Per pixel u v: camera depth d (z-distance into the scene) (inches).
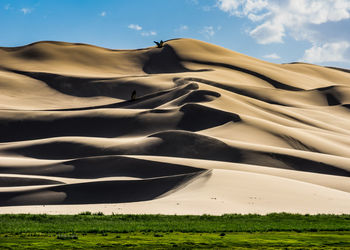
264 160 3927.2
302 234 1037.8
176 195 2237.9
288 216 1412.4
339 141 5004.9
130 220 1282.0
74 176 3585.1
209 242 902.4
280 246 867.4
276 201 2012.8
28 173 3654.0
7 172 3656.5
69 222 1208.8
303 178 3115.2
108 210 1740.9
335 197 2185.0
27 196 2834.6
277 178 2588.6
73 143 4576.8
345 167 3831.2
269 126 4923.7
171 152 4188.0
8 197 2817.4
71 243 869.8
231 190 2212.1
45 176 3582.7
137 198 2790.4
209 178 2482.8
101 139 4658.0
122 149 4311.0
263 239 949.2
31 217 1285.7
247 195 2121.1
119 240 916.0
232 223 1234.6
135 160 3577.8
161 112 5556.1
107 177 3449.8
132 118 5556.1
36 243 864.9
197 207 1801.2
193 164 3412.9
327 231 1101.1
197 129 5137.8
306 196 2145.7
